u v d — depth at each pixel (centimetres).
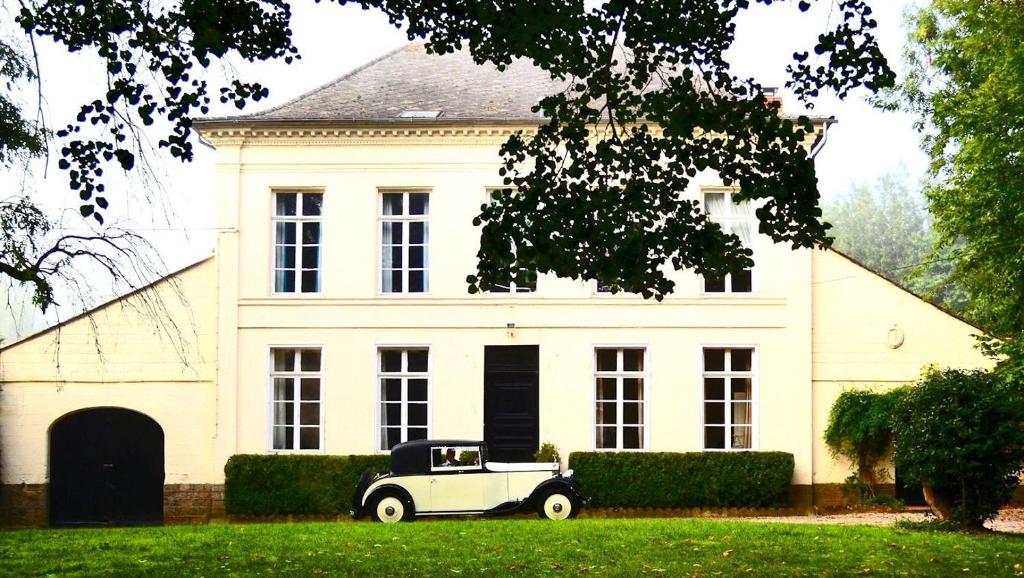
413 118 2506
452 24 1240
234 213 2538
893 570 1198
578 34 1164
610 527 1556
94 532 1594
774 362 2480
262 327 2516
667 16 1138
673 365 2486
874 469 2433
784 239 1211
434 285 2516
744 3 1153
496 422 2494
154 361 2512
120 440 2522
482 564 1238
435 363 2503
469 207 2528
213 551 1336
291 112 2583
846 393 2434
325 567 1221
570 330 2495
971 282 2423
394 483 1947
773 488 2373
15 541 1461
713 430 2488
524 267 1216
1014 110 2034
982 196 2094
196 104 1122
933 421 1611
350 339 2511
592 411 2478
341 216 2533
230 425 2491
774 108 1181
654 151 1224
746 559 1267
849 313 2481
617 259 1200
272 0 1180
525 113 2555
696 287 2498
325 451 2486
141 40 1092
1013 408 1596
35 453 2495
